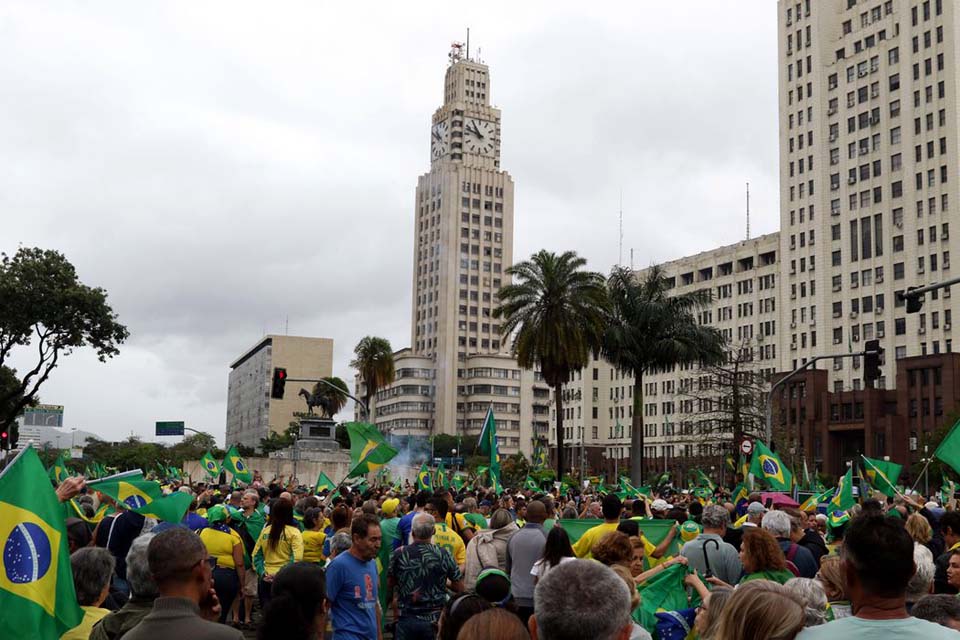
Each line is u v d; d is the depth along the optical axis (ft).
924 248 403.54
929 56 409.08
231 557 47.21
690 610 27.43
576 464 579.07
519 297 183.01
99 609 24.57
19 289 184.55
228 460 121.70
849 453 416.67
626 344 189.16
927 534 39.86
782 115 476.13
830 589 27.30
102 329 195.52
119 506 46.68
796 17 472.44
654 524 45.03
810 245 454.81
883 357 416.05
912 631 15.46
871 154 430.61
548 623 14.66
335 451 316.81
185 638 18.13
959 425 46.21
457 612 20.47
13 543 22.58
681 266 546.67
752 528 30.27
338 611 32.14
